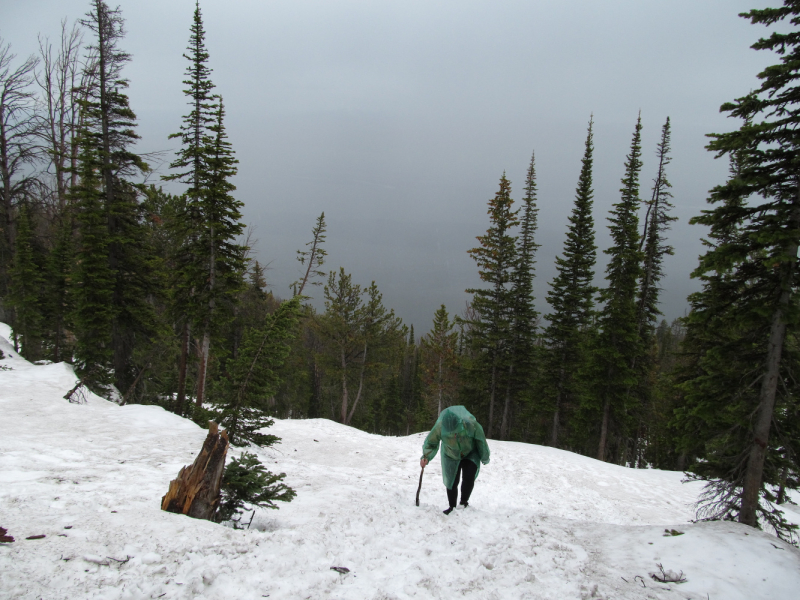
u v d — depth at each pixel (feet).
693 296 27.25
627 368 71.10
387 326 112.06
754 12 22.88
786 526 25.64
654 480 51.03
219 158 57.82
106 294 57.98
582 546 17.15
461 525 18.22
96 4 57.72
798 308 22.94
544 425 95.35
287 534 14.51
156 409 43.96
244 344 38.01
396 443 57.06
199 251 58.70
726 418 26.55
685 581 13.88
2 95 82.64
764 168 23.47
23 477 19.52
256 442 37.70
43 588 9.43
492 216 90.63
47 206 91.61
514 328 89.81
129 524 13.62
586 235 85.35
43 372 50.47
